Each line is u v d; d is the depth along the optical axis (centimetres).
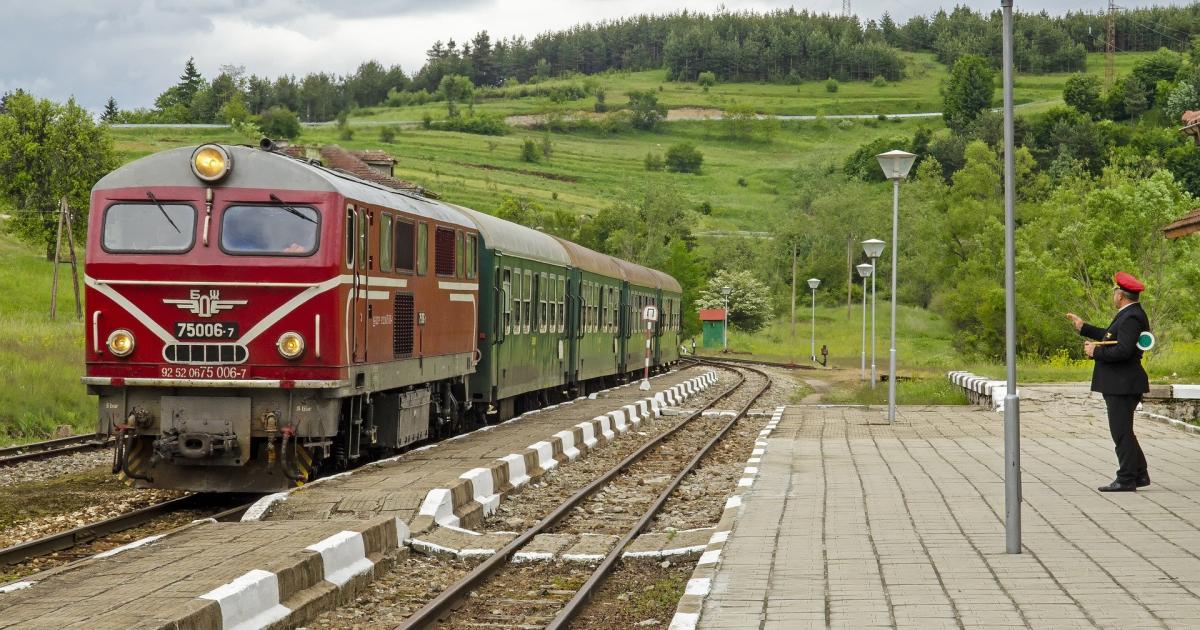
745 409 3056
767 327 10269
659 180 11612
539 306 2633
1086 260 5350
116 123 16012
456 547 1077
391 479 1352
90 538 1177
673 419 2844
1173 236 2253
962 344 7038
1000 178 11844
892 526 1077
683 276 9256
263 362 1351
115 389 1374
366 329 1470
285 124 18338
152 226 1367
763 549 966
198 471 1388
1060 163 14850
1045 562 886
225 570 823
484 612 873
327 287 1358
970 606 745
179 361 1352
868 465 1609
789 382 4928
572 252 3062
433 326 1795
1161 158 13462
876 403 3303
